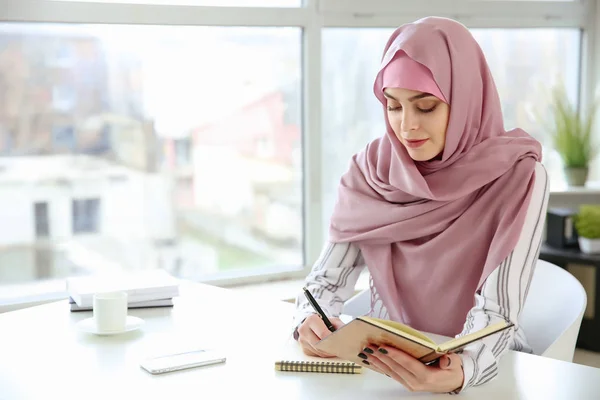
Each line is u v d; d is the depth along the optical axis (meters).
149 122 2.83
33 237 2.71
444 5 3.20
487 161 1.75
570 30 3.50
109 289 1.91
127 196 2.84
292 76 3.02
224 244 3.03
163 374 1.44
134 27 2.75
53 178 2.71
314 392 1.34
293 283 3.00
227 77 2.92
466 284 1.77
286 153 3.06
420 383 1.30
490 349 1.48
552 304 1.89
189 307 1.91
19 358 1.54
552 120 3.48
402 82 1.68
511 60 3.39
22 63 2.60
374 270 1.88
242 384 1.38
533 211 1.67
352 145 3.16
